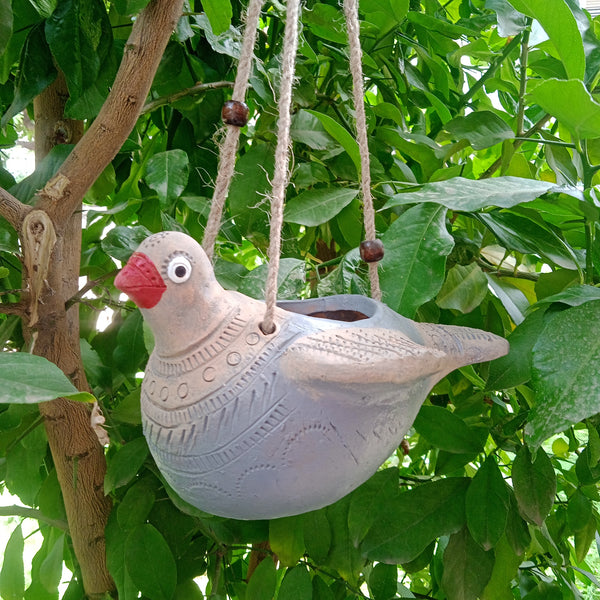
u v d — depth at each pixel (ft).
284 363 1.38
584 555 2.90
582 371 1.69
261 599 2.52
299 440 1.38
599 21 3.05
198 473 1.45
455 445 2.46
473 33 3.11
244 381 1.38
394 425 1.54
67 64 2.21
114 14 2.73
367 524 2.44
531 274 2.71
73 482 2.56
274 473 1.40
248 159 2.55
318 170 2.74
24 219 2.10
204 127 2.92
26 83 2.31
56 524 2.73
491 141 2.51
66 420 2.48
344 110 3.05
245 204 2.51
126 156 2.99
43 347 2.35
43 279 2.18
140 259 1.41
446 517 2.44
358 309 1.76
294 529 2.63
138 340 2.72
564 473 3.33
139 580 2.40
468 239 2.87
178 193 2.26
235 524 2.74
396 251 2.01
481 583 2.46
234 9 2.91
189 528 2.74
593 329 1.76
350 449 1.44
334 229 3.06
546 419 1.67
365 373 1.33
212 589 2.69
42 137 2.62
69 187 2.09
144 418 1.54
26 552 6.35
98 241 3.13
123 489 2.73
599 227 2.37
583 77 2.11
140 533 2.45
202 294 1.44
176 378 1.44
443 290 2.41
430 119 3.84
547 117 2.82
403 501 2.46
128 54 1.95
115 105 1.99
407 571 2.99
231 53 2.56
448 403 3.38
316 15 2.75
